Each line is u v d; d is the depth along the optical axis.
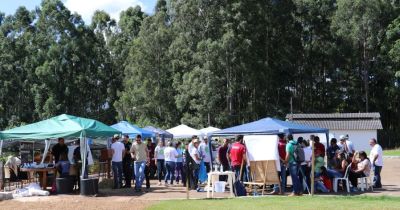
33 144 25.78
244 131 18.11
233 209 11.88
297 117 55.12
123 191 17.95
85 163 17.05
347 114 54.50
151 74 61.06
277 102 63.97
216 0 55.50
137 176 17.77
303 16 67.25
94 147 24.89
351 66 66.38
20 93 70.75
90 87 72.38
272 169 15.74
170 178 20.61
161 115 60.69
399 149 58.31
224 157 17.94
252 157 15.93
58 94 66.88
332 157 18.25
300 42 65.62
